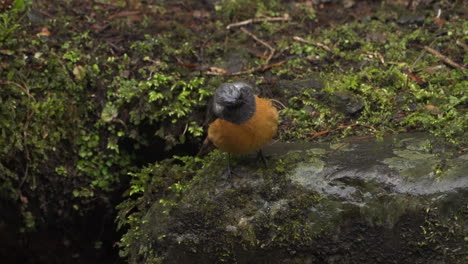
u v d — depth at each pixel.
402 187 6.98
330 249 7.23
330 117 9.02
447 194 6.77
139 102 9.64
